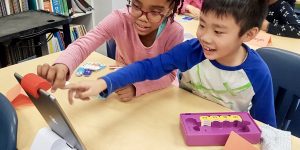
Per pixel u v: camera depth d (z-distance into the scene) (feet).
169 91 2.31
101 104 2.10
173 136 1.80
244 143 1.61
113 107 2.08
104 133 1.82
